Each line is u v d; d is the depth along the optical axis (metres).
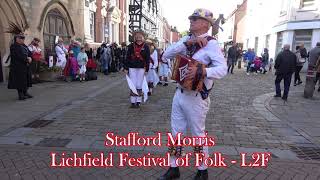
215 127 6.57
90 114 7.49
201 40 3.50
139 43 8.15
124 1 30.34
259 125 6.84
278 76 10.29
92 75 14.50
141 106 8.49
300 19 22.88
